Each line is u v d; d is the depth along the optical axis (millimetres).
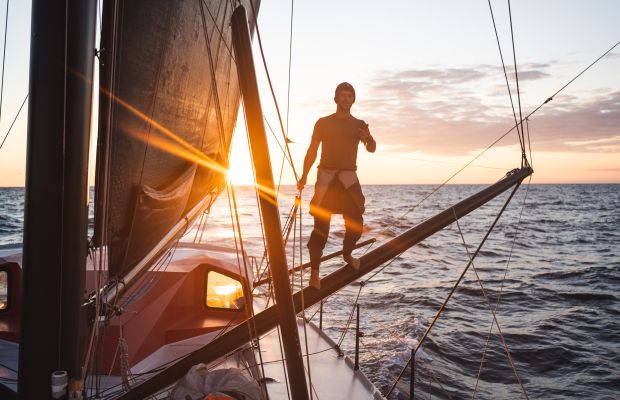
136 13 3193
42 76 2797
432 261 33000
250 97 3055
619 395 11883
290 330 3117
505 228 59438
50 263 2900
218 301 6977
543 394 11891
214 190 8383
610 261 34344
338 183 3947
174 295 6469
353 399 5680
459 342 15297
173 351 6047
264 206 3047
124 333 5645
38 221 2869
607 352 14734
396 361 12953
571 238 49719
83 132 2896
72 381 2994
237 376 3732
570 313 19406
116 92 3217
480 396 11609
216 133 6031
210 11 4395
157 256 4781
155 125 3854
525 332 16594
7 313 6570
